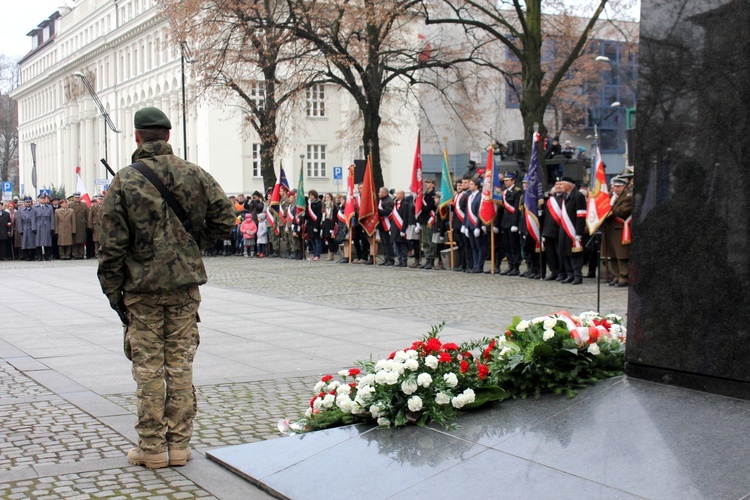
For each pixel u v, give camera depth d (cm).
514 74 2945
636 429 462
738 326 484
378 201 2486
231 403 729
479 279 1858
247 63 3059
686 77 513
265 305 1449
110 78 7181
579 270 1695
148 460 541
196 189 541
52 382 813
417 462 482
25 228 2912
